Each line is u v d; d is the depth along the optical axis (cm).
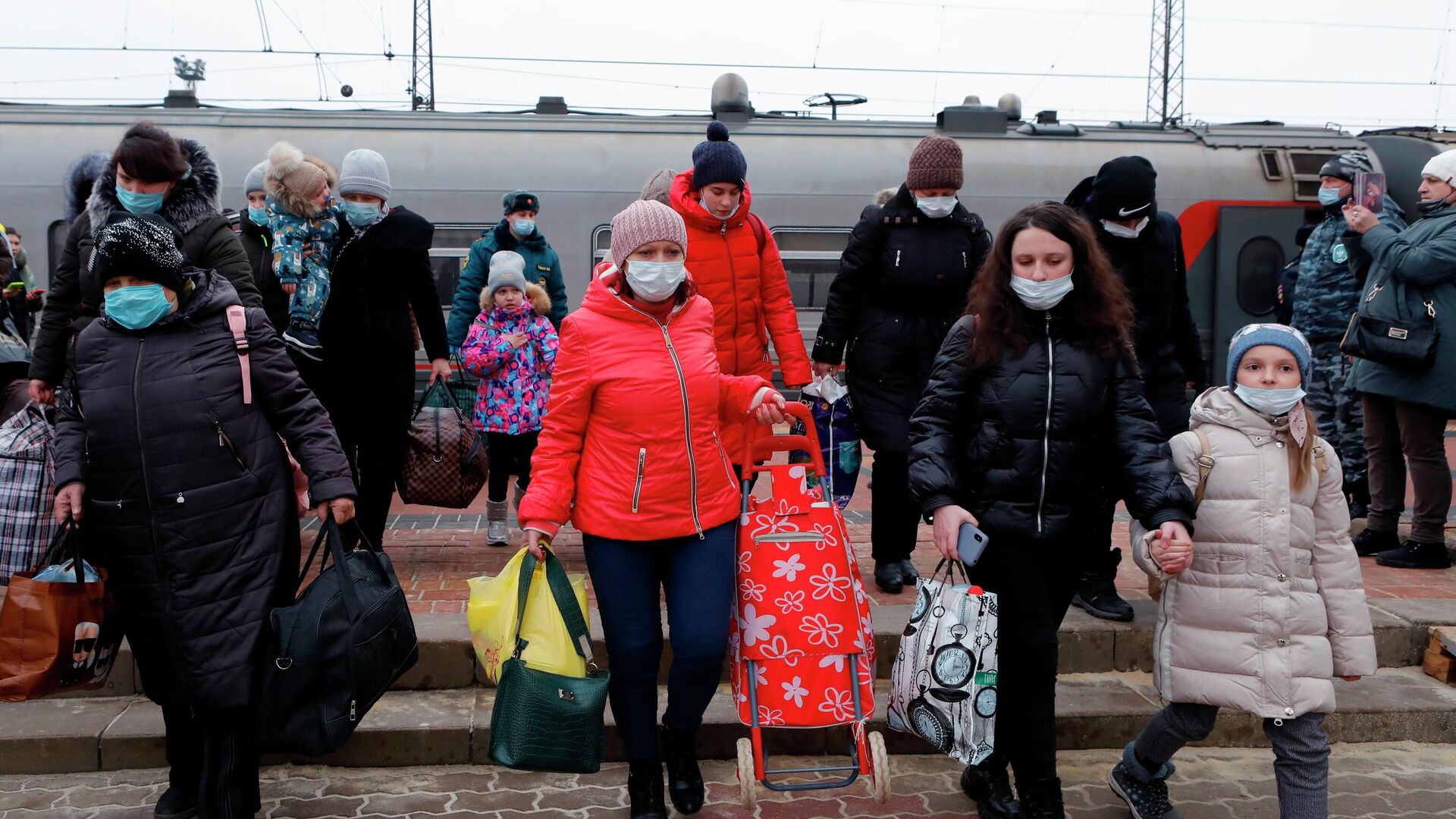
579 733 287
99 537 283
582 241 941
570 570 516
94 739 355
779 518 309
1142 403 299
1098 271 294
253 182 452
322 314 432
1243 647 293
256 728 276
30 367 399
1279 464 296
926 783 360
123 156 325
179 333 285
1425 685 422
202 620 279
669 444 294
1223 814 346
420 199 923
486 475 486
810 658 300
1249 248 1043
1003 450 295
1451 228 473
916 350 441
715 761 377
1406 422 514
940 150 421
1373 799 357
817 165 970
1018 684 299
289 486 296
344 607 282
